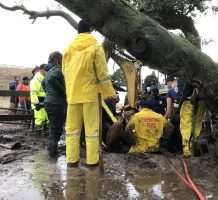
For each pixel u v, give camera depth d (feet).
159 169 14.19
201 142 16.39
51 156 16.03
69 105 13.35
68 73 13.25
